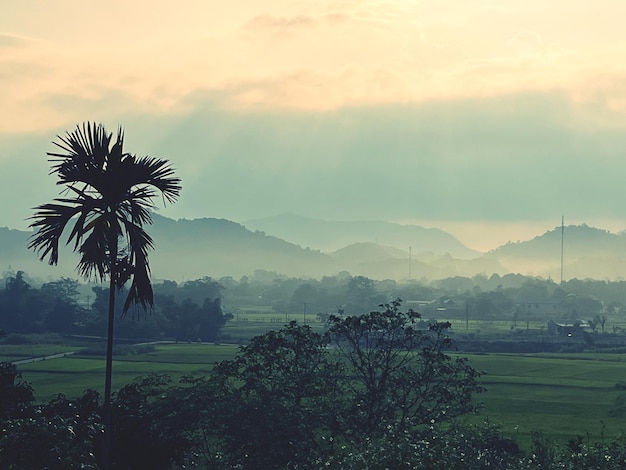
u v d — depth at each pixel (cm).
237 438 5381
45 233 3984
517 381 14488
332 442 5538
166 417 5306
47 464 3144
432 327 7019
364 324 6819
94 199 4016
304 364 6556
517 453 6412
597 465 4572
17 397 4588
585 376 15438
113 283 4025
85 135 3988
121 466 4631
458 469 4025
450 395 6694
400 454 3847
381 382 6675
